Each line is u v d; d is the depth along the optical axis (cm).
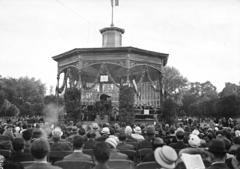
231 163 761
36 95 11100
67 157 829
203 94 12512
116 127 1911
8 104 8425
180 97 8169
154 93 3775
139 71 3728
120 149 1102
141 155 1043
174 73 8400
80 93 3152
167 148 572
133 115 2939
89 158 834
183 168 724
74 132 1627
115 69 3775
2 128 1836
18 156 770
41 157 560
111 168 721
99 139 1146
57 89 3600
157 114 3306
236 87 9650
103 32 3675
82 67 3266
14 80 11212
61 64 3591
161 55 3422
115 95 4103
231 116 7244
